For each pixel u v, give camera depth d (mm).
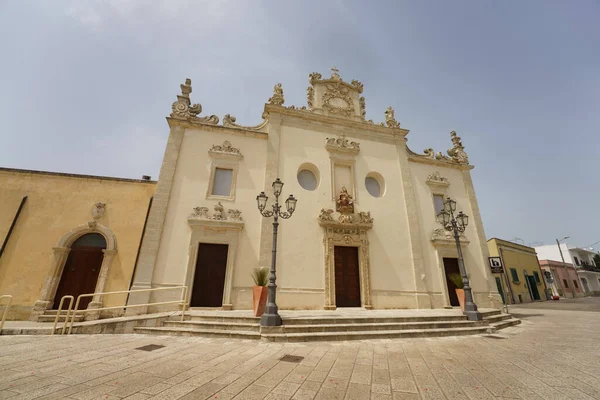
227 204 12461
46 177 11648
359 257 13492
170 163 12359
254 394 3623
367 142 15953
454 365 5184
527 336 8273
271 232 12461
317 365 5078
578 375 4594
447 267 14930
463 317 9641
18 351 5461
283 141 14344
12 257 10469
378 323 8516
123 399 3307
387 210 14734
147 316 8547
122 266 11125
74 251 11180
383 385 4098
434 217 15625
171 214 11719
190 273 11102
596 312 15070
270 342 6918
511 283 25250
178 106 13438
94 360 4941
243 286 11445
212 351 5875
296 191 13625
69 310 7746
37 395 3350
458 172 17531
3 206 10977
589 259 46750
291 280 12102
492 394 3799
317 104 16031
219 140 13469
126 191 12180
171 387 3758
